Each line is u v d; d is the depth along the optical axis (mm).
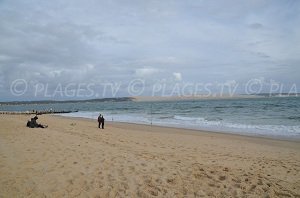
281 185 7051
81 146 10992
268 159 11523
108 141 14242
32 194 5984
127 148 12320
